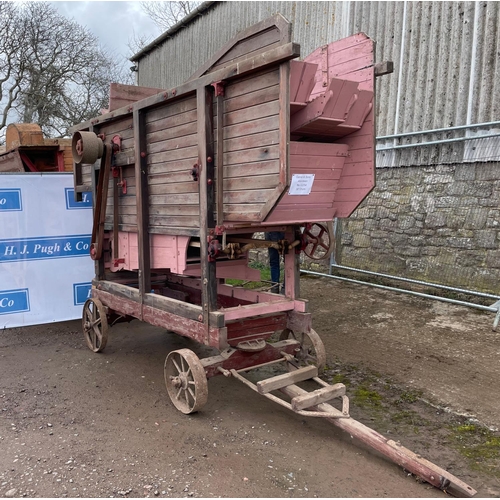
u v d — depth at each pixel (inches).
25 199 223.0
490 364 178.1
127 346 210.7
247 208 129.2
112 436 129.0
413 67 283.3
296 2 367.2
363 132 140.7
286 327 165.5
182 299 208.7
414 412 144.9
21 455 118.7
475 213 253.4
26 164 281.9
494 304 233.1
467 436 130.2
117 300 187.3
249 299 181.3
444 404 149.3
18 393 158.6
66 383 167.8
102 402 151.9
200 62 481.7
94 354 199.8
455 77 261.4
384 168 302.5
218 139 133.7
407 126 288.5
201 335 143.4
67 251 235.6
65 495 102.2
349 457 119.7
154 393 159.5
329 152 139.0
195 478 109.1
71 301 239.1
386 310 253.0
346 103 129.3
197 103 137.4
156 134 161.5
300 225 162.2
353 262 326.0
